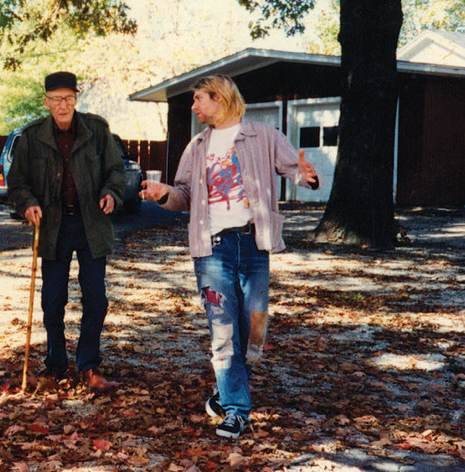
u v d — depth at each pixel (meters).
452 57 34.19
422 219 19.77
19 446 4.51
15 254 12.97
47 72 45.53
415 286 10.70
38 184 5.40
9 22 23.44
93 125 5.46
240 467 4.28
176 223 18.84
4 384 5.59
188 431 4.79
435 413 5.41
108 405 5.25
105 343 7.11
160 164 32.44
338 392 5.80
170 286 10.34
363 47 14.59
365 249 14.33
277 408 5.31
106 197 5.32
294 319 8.37
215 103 4.74
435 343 7.48
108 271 11.49
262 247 4.73
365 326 8.13
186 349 6.97
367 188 14.66
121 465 4.30
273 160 4.79
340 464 4.41
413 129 23.83
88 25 23.28
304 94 26.02
